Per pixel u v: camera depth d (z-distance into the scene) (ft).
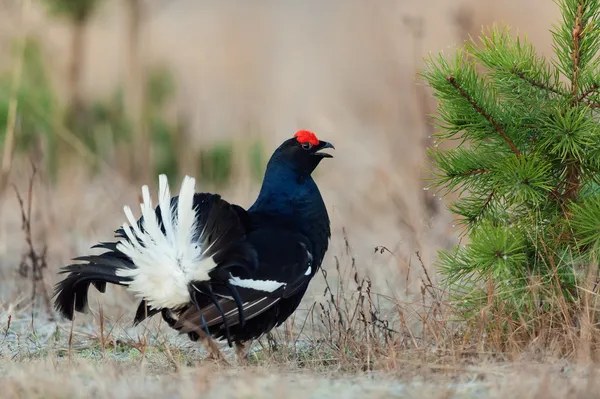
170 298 31.45
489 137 32.32
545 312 31.71
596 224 30.73
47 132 60.23
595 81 31.01
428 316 32.55
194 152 63.26
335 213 57.11
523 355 29.22
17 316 39.63
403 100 67.41
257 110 78.48
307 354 33.73
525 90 31.50
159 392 25.85
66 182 60.13
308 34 110.42
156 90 67.56
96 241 52.03
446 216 49.55
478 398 24.97
